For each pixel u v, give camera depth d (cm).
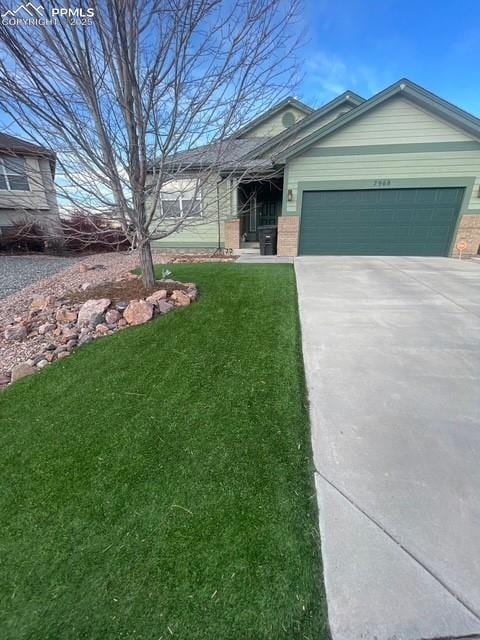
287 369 317
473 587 136
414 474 194
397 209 966
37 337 413
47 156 401
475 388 280
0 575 148
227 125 411
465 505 173
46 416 262
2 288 725
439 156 902
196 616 131
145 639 124
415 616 127
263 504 179
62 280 773
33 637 126
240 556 152
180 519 171
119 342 390
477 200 908
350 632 124
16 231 1202
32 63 315
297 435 230
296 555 152
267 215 1421
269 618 129
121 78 374
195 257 1045
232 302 517
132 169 418
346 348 358
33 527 171
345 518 169
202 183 455
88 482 197
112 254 1320
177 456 215
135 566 150
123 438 233
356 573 143
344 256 1010
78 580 145
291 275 708
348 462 204
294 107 1155
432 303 505
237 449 219
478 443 217
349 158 945
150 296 497
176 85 368
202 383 298
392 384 288
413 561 147
